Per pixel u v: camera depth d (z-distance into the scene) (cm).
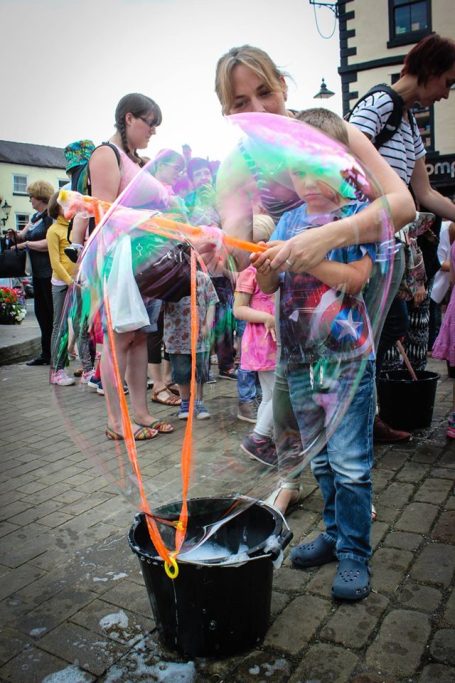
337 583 163
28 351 658
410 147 238
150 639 150
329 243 123
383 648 143
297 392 143
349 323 134
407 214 143
